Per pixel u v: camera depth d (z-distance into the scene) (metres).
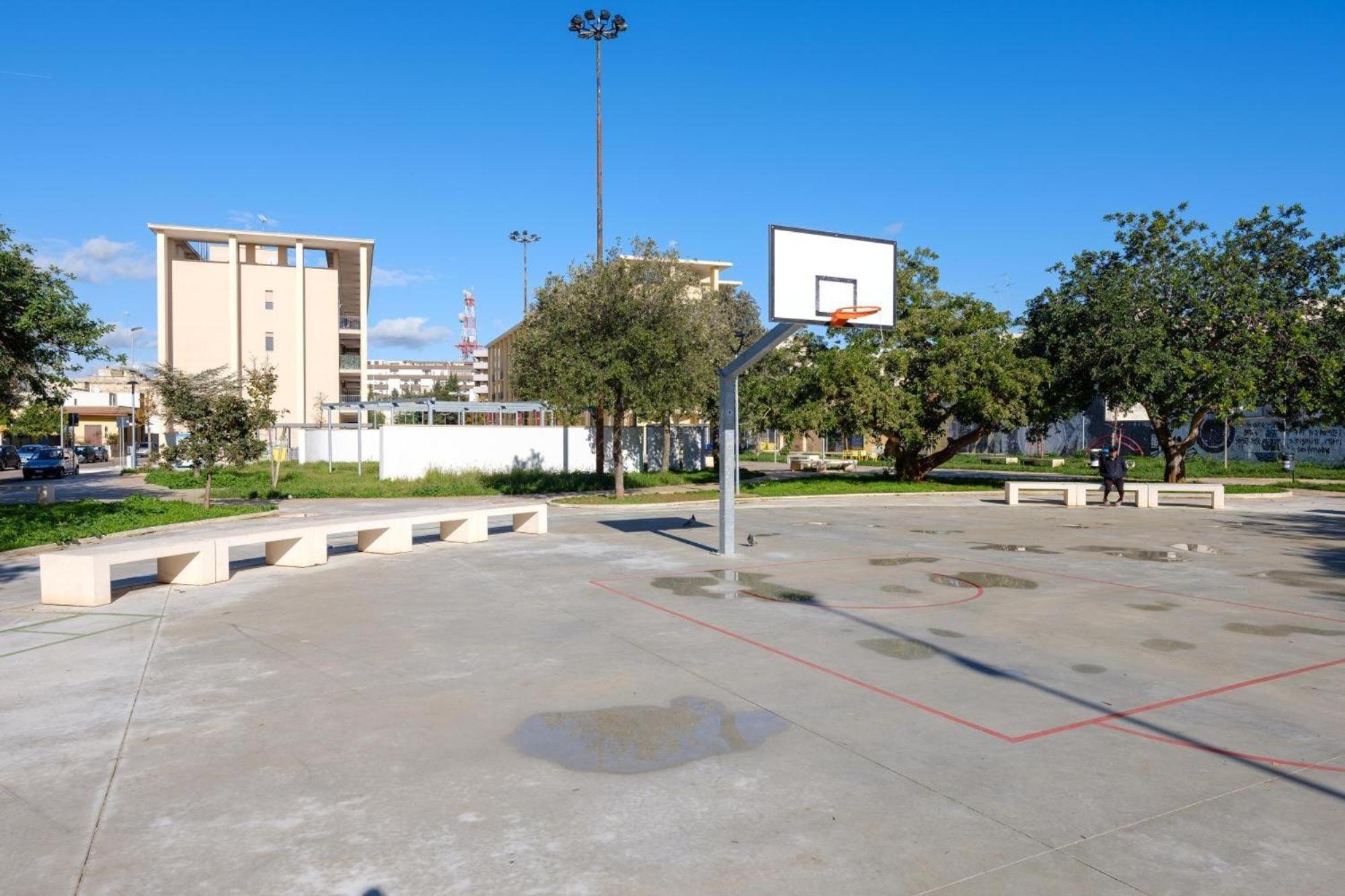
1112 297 26.27
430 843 4.34
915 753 5.56
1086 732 5.97
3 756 5.50
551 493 28.92
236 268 58.50
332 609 10.02
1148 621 9.45
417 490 28.11
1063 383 28.30
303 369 59.81
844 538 16.58
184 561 11.64
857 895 3.84
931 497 26.58
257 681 7.15
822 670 7.46
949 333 28.20
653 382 22.66
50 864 4.12
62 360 21.89
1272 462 40.44
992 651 8.15
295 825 4.54
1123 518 20.52
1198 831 4.48
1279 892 3.87
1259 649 8.27
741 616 9.66
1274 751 5.61
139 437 71.88
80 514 19.09
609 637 8.68
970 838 4.39
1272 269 27.36
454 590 11.18
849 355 26.95
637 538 16.48
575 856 4.21
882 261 13.95
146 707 6.48
